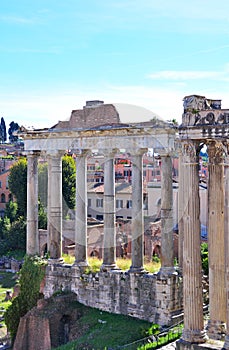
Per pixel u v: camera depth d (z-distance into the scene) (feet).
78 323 145.79
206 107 95.30
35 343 147.64
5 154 537.24
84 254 159.74
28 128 166.30
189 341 92.94
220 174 100.07
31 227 168.04
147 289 142.10
